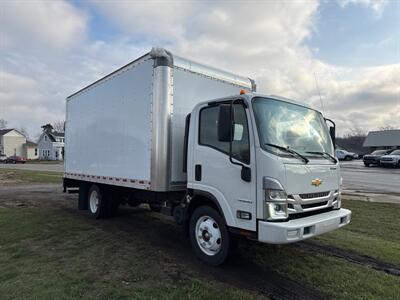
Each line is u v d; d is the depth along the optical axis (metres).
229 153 4.58
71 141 9.60
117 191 8.05
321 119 5.44
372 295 3.99
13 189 15.38
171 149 5.68
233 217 4.52
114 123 7.06
